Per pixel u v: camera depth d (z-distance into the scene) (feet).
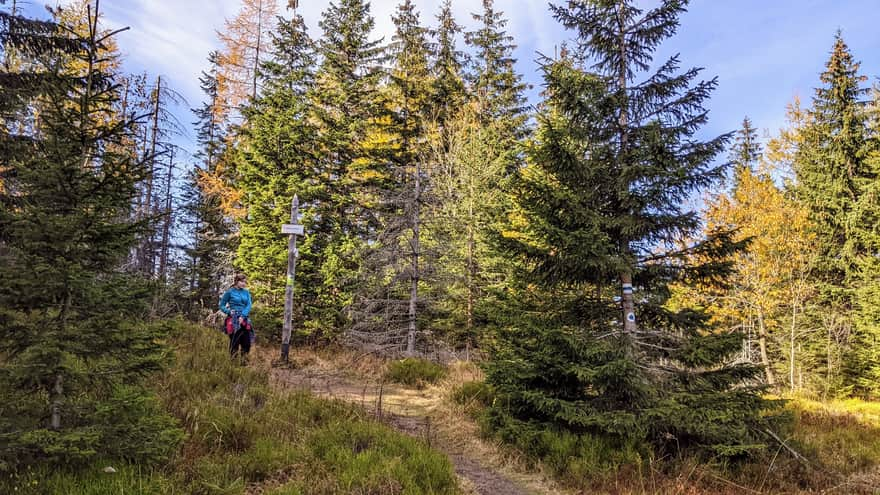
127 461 14.78
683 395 23.27
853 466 25.36
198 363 27.96
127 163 15.47
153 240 76.95
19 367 13.12
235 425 19.27
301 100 63.36
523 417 26.68
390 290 53.21
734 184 75.56
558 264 25.45
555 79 25.89
